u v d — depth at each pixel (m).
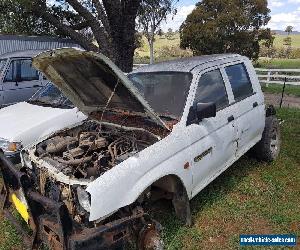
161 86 4.59
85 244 2.87
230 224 4.32
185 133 4.03
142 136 3.99
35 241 3.37
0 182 5.42
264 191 5.09
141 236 3.39
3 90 8.52
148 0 17.48
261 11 25.19
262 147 6.01
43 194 3.55
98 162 3.48
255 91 5.70
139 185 3.39
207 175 4.50
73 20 16.28
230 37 25.17
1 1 14.62
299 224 4.28
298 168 5.91
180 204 4.12
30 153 3.92
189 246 3.89
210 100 4.59
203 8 25.72
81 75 4.03
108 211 3.12
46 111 6.13
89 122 4.66
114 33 10.84
